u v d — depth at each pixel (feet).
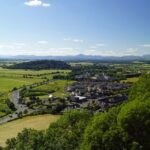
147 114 193.57
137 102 206.69
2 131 500.74
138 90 279.28
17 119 602.03
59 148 218.18
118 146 192.34
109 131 196.54
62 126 255.29
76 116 260.21
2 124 563.07
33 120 575.38
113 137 193.67
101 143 197.06
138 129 193.16
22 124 547.90
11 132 490.49
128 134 193.67
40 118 589.73
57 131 239.71
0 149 259.80
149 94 240.12
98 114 244.42
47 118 586.86
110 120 211.20
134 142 184.85
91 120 242.17
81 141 224.74
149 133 192.24
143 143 191.93
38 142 223.51
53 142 222.07
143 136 192.03
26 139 236.22
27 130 245.45
